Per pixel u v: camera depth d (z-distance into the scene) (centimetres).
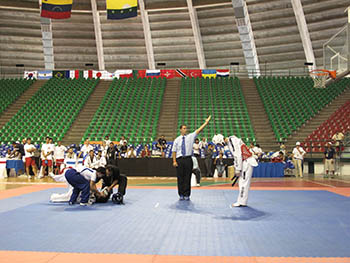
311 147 1741
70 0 2100
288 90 2545
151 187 1044
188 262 315
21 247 365
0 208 634
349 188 1005
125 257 330
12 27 3391
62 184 1148
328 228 461
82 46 3578
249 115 2252
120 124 2159
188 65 3609
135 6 2052
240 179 666
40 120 2220
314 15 3097
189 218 532
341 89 2464
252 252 347
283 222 500
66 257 329
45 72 2906
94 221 509
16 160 1513
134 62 3647
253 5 3191
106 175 696
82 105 2423
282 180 1334
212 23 3400
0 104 2458
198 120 2172
